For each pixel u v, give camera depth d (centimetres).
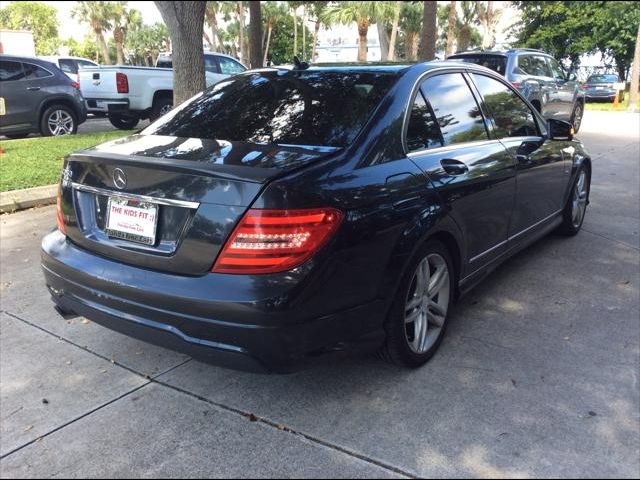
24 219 654
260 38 1644
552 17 3153
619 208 702
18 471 260
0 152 916
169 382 330
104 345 374
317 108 329
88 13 4591
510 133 441
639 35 2205
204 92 398
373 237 281
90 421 295
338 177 276
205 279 262
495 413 293
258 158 278
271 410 301
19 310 426
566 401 302
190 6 920
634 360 343
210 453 269
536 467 255
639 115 2045
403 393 313
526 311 414
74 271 306
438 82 371
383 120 315
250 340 256
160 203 277
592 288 455
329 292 266
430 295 341
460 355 353
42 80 1157
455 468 255
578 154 557
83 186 313
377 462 260
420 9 4034
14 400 314
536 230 485
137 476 255
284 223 253
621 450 265
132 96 1312
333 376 331
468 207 357
